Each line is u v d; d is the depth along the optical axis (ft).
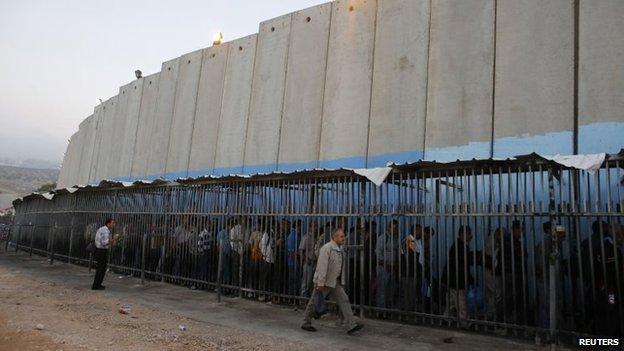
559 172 25.88
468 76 40.70
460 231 28.63
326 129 50.16
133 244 51.06
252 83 60.29
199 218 43.21
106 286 43.19
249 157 57.57
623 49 33.40
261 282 37.06
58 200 71.92
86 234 59.52
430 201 30.83
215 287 40.93
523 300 25.94
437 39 43.34
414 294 29.63
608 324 23.97
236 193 40.37
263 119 57.21
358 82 48.60
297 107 53.67
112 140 90.53
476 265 28.09
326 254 27.32
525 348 24.16
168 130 72.59
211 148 63.62
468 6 41.93
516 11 39.04
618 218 25.13
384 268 31.01
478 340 25.63
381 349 23.57
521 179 32.24
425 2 44.91
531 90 37.01
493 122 38.63
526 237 29.84
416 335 26.68
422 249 29.71
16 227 92.38
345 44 50.78
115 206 55.52
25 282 43.50
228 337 25.18
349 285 32.58
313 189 35.01
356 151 46.96
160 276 46.65
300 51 55.06
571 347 24.08
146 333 25.27
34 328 24.75
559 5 36.91
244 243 38.73
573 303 25.93
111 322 27.66
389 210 31.30
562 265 25.38
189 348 22.59
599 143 33.06
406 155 42.98
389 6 47.73
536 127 36.17
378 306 31.04
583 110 34.24
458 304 27.89
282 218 36.70
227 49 65.62
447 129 40.93
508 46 38.91
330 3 53.42
